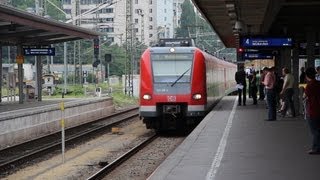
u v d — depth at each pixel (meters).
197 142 15.55
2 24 28.73
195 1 19.83
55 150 20.30
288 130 18.22
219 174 10.23
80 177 14.49
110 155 18.92
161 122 24.39
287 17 23.36
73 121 31.52
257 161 11.79
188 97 23.69
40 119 25.78
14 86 42.34
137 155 18.45
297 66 24.97
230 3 20.19
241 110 28.12
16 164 16.86
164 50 24.20
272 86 21.81
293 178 9.62
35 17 28.64
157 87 23.81
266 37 24.89
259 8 21.44
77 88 68.00
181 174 10.34
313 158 12.12
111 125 29.92
